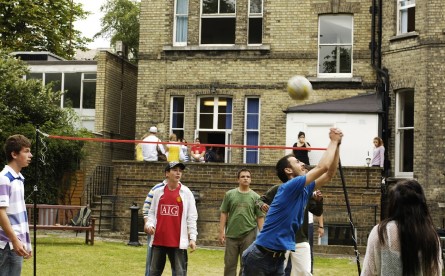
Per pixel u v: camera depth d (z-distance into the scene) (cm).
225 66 2473
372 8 2352
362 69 2377
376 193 2055
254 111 2466
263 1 2464
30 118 2534
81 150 2470
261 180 2145
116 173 2258
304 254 991
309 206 1034
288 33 2436
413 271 528
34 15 3519
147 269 1116
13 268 775
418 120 2170
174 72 2517
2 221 752
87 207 1930
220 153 2484
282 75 2427
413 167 2175
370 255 546
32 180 2338
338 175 2081
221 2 2528
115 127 2809
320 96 2392
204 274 1410
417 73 2188
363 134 2225
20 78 2641
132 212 1872
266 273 731
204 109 2505
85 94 2872
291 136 2289
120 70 2862
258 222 1130
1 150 2328
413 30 2259
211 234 2123
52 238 1972
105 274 1359
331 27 2431
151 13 2555
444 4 2161
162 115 2519
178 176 1015
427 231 530
